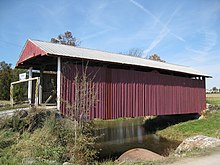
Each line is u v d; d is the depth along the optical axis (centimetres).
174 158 704
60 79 1027
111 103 1241
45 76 1360
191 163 631
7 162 609
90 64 1241
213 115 1994
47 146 730
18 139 765
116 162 872
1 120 812
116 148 1292
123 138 1577
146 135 1692
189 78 1850
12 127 816
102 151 1216
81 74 1130
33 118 841
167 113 1606
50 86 1370
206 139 991
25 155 670
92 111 1138
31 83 1239
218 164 615
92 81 1164
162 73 1667
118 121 2383
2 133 762
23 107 1046
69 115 955
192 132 1557
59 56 1009
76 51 1217
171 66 1848
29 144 729
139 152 934
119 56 1527
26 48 1253
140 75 1428
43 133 779
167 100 1617
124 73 1330
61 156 712
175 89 1698
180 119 1983
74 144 772
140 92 1416
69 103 982
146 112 1445
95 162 834
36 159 643
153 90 1510
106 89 1223
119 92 1290
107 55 1403
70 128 827
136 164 678
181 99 1748
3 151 686
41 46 1106
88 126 877
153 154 909
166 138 1584
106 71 1235
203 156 714
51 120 836
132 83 1371
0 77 2092
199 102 1941
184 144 1032
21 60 1316
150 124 2041
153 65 1519
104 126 2075
